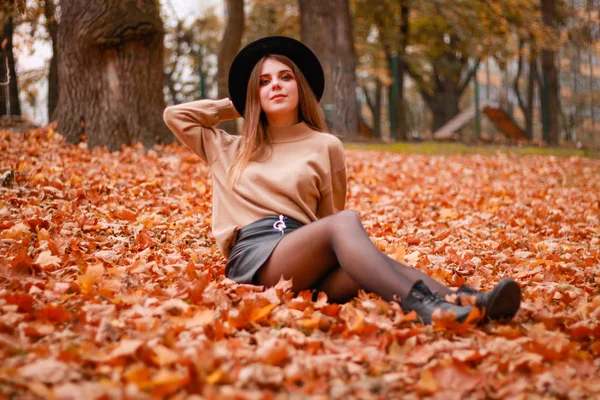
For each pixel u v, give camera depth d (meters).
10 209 4.74
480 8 22.58
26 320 2.53
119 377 2.00
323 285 3.10
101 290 2.88
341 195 3.50
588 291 3.65
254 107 3.33
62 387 1.84
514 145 17.67
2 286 2.99
